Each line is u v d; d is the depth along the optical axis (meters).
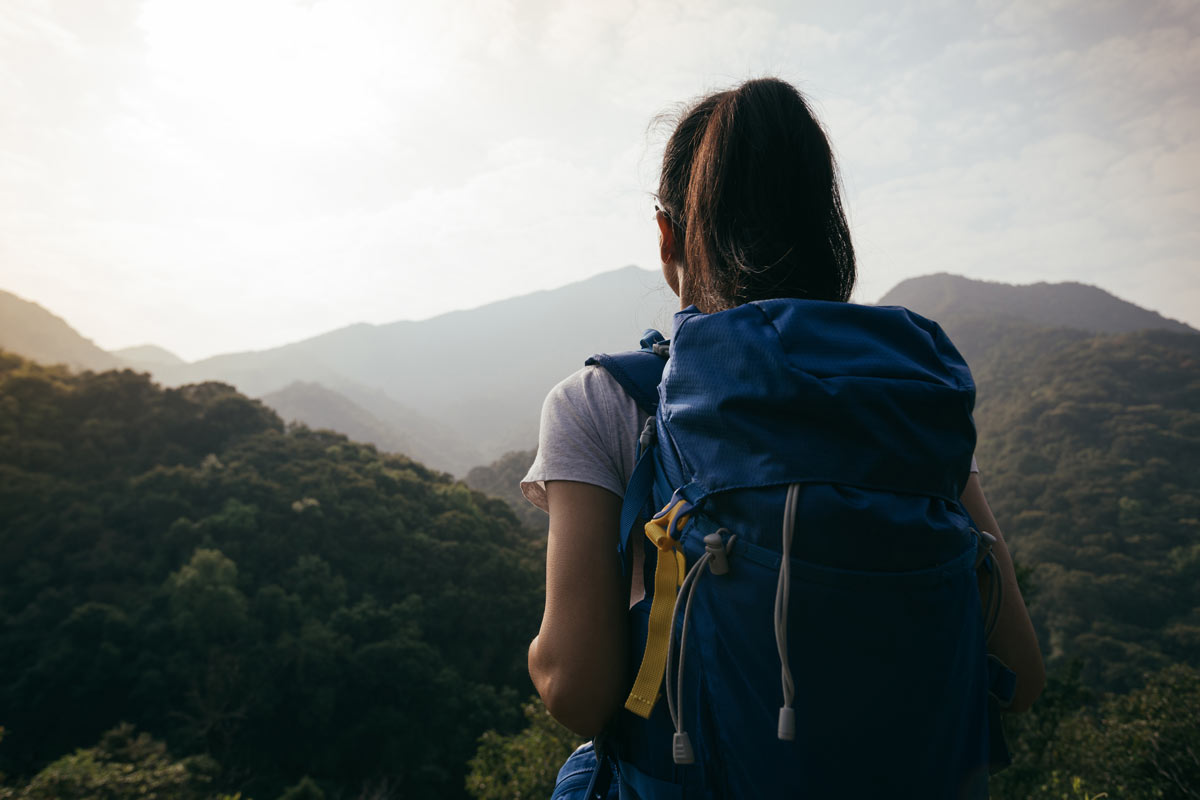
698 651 0.48
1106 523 73.12
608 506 0.56
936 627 0.46
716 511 0.49
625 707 0.52
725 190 0.60
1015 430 104.56
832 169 0.62
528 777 11.26
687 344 0.52
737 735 0.46
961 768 0.48
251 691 33.88
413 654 38.75
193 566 40.97
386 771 33.62
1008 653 0.59
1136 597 57.50
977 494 0.63
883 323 0.52
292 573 44.62
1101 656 50.25
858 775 0.45
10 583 42.25
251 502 51.09
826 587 0.44
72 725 32.97
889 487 0.46
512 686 43.97
